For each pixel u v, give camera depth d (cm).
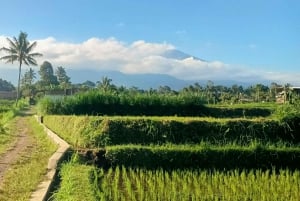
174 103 3272
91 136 2128
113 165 1838
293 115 2133
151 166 1823
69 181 1380
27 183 1392
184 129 2112
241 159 1841
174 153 1831
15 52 8000
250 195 1355
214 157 1834
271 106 3450
